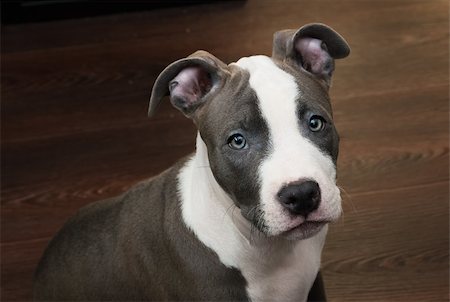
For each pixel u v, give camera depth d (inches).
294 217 28.9
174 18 63.4
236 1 64.4
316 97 30.6
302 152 29.1
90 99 55.3
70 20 64.1
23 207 47.9
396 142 49.3
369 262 42.8
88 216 37.8
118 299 36.8
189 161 35.4
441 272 42.1
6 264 44.9
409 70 54.7
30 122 53.7
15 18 63.9
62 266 37.7
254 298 34.3
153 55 59.1
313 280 35.7
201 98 32.3
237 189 30.6
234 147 30.2
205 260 33.7
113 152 50.9
